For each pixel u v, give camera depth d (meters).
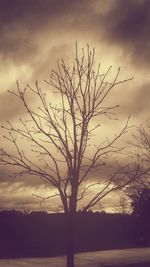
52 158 11.78
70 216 11.55
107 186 11.77
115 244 37.69
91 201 11.67
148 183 19.56
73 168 11.64
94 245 37.50
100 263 27.27
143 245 36.84
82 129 11.80
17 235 38.31
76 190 11.59
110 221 39.16
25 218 40.28
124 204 22.30
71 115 11.89
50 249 35.22
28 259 30.19
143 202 21.81
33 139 11.77
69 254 11.38
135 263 26.69
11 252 33.69
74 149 11.70
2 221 39.53
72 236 11.47
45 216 40.22
